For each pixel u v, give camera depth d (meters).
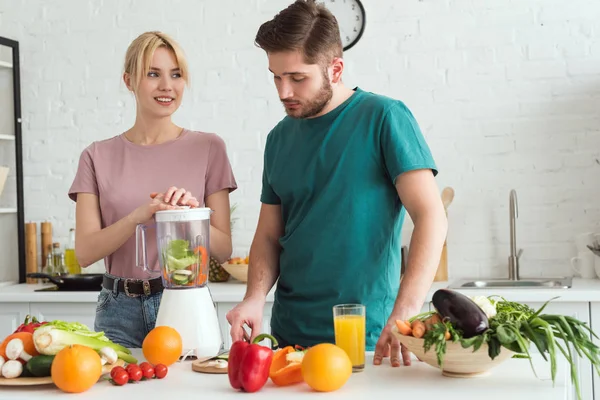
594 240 3.63
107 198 2.60
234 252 4.03
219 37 4.05
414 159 2.02
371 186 2.10
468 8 3.80
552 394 1.52
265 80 4.02
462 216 3.82
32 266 4.16
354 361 1.75
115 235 2.40
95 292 3.61
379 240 2.11
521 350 1.54
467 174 3.81
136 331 2.52
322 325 2.14
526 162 3.76
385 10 3.87
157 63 2.53
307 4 1.99
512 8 3.75
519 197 3.77
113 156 2.64
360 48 3.89
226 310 3.48
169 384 1.70
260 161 4.02
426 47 3.84
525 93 3.75
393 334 1.73
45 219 4.24
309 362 1.58
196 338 1.99
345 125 2.11
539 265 3.75
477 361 1.61
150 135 2.64
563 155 3.72
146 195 2.58
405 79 3.86
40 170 4.24
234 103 4.04
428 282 1.93
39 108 4.24
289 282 2.21
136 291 2.51
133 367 1.71
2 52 4.20
